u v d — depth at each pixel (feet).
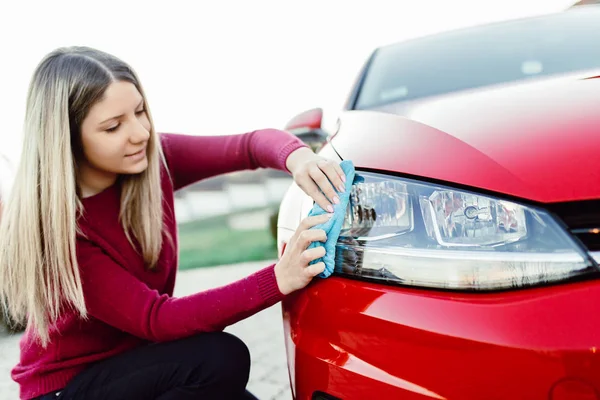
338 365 3.18
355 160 3.58
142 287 3.91
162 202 4.77
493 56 6.00
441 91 5.59
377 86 6.28
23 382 4.22
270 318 10.00
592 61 5.22
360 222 3.32
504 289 2.80
